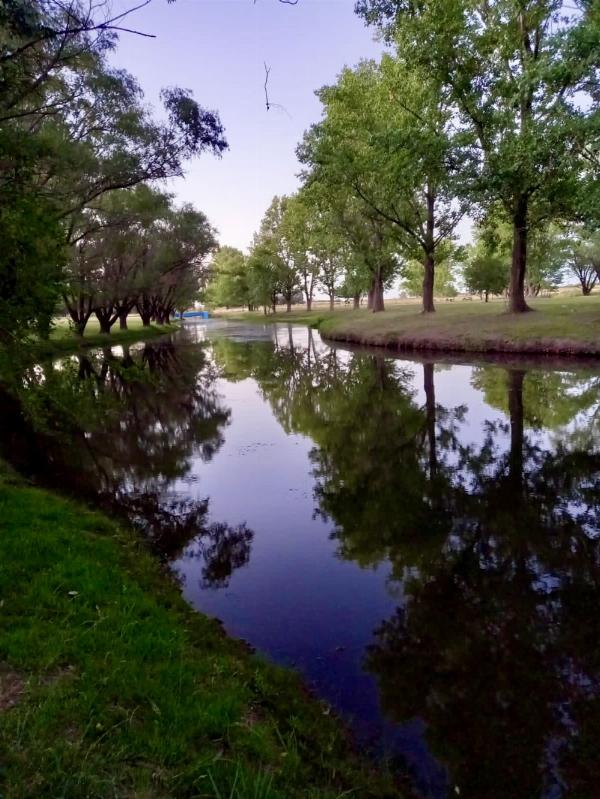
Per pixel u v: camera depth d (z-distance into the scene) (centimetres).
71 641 369
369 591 558
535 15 2075
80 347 2788
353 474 950
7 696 310
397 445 1115
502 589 559
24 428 1275
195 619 479
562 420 1213
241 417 1473
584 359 1956
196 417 1497
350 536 698
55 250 699
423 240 3250
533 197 2281
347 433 1239
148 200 2530
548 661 439
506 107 2148
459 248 3538
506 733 365
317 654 451
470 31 2089
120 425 1412
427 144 2133
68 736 279
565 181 1991
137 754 272
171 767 268
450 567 609
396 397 1596
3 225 634
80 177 1695
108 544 600
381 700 394
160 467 1023
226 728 306
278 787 271
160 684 337
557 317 2339
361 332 3191
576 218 2150
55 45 905
